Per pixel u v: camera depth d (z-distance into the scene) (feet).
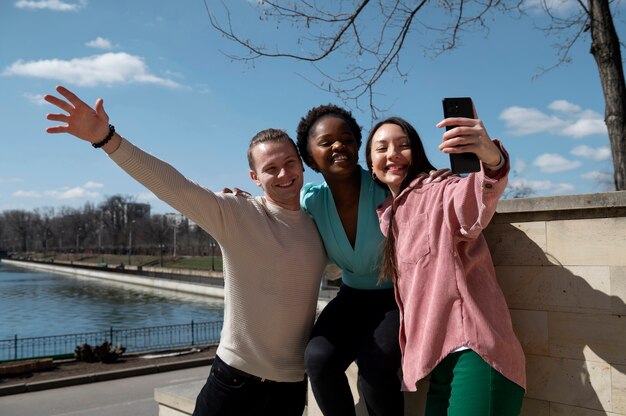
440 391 8.02
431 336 7.69
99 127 8.21
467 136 6.64
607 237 9.22
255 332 9.35
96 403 37.52
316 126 9.48
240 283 9.42
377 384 8.53
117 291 183.73
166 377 46.83
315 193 9.96
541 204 9.80
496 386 7.38
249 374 9.37
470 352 7.53
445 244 7.68
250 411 9.53
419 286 7.89
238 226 9.27
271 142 9.49
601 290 9.22
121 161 8.35
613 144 25.35
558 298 9.71
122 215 458.50
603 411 9.09
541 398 9.83
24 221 540.11
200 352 58.13
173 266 267.59
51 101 7.97
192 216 8.94
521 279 10.20
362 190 9.43
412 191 8.34
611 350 9.05
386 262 8.52
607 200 9.07
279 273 9.34
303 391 10.09
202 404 9.86
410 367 7.97
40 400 38.65
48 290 188.03
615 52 25.59
